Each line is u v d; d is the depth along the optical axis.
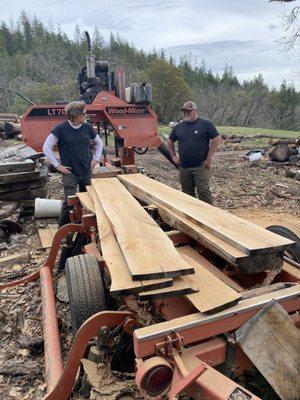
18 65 63.66
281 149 14.02
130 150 8.31
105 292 3.16
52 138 5.61
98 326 2.53
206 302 2.27
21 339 3.61
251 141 24.89
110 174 5.80
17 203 6.84
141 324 2.56
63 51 78.88
